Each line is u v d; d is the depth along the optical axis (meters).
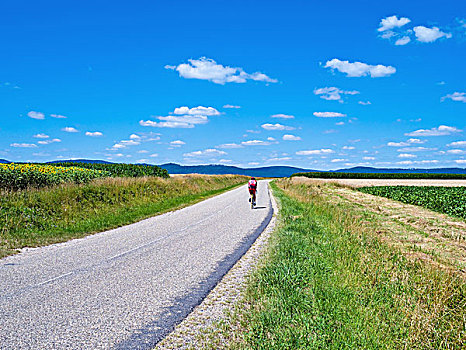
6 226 10.95
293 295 5.18
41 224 11.89
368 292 5.41
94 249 9.07
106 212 15.29
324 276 6.07
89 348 3.99
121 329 4.48
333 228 11.65
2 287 5.99
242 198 27.09
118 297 5.59
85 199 15.80
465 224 14.99
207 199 25.95
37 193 14.55
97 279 6.49
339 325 4.23
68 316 4.83
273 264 6.86
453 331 4.38
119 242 10.03
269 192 35.50
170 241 10.19
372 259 7.46
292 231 10.84
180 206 20.30
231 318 4.80
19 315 4.84
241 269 7.25
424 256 9.07
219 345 4.10
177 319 4.79
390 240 11.17
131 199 18.86
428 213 18.55
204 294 5.76
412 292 5.59
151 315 4.92
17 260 7.88
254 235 11.17
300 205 19.66
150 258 8.13
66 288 5.97
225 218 15.34
